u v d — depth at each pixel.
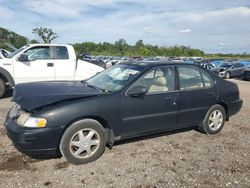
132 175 4.02
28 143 3.96
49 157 4.46
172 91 5.21
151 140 5.42
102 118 4.45
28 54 9.16
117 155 4.67
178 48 84.94
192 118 5.54
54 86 4.96
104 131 4.48
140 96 4.80
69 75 9.64
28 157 4.43
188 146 5.20
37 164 4.23
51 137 4.04
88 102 4.32
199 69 5.75
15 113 4.34
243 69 23.44
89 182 3.79
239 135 5.94
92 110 4.31
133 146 5.07
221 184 3.86
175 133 5.89
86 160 4.34
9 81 8.91
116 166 4.28
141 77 4.91
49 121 4.01
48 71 9.34
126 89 4.71
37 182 3.74
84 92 4.60
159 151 4.91
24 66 9.04
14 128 4.05
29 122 3.99
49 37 43.12
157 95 4.99
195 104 5.52
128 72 5.11
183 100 5.32
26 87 4.84
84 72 9.85
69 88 4.85
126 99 4.66
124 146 5.05
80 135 4.29
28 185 3.66
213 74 5.96
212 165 4.43
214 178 4.02
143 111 4.84
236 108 6.27
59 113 4.07
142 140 5.39
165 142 5.36
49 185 3.68
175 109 5.24
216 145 5.31
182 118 5.39
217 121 5.95
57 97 4.29
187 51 85.38
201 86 5.67
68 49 9.71
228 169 4.31
